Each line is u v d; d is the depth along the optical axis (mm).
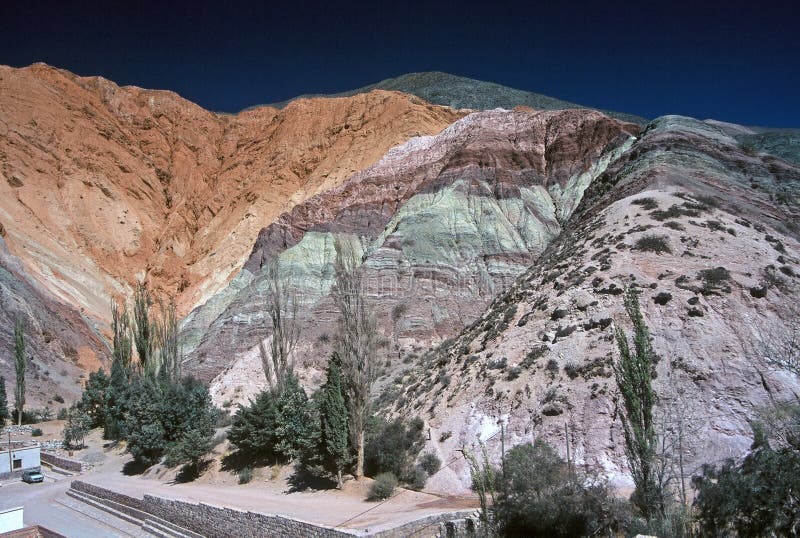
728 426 31781
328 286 84375
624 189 57781
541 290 47781
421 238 76812
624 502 25734
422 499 32594
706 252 43312
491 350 44062
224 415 57812
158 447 50750
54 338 93250
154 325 74438
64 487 52312
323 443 37938
